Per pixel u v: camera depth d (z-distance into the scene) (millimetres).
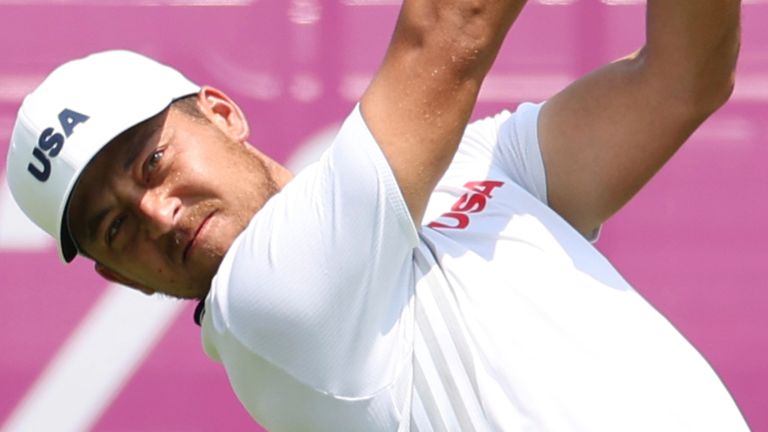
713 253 13133
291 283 6711
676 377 7121
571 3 13055
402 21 6625
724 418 7172
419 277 7129
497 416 6883
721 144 13148
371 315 6785
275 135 12922
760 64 13094
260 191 7848
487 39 6551
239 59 12984
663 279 13133
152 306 13070
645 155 7758
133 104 7656
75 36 13008
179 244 7738
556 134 7832
